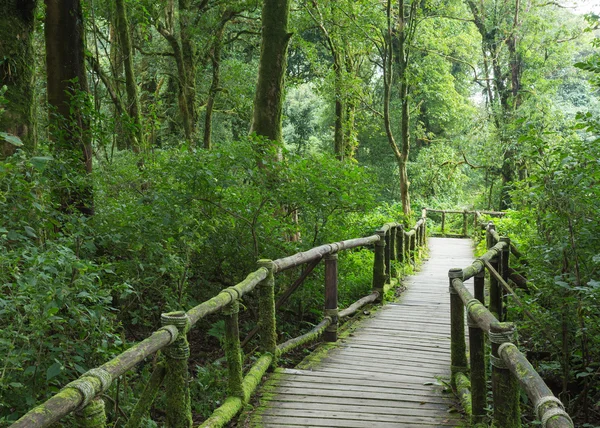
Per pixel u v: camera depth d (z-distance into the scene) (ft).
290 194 26.17
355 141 71.92
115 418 13.70
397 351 21.56
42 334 11.50
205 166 22.75
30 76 18.89
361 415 15.20
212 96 67.51
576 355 18.26
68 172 19.65
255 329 21.31
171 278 21.40
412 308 29.60
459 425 14.52
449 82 104.94
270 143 26.30
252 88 69.72
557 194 16.96
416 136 107.65
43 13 28.53
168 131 76.59
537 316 18.58
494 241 33.96
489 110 89.51
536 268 19.13
